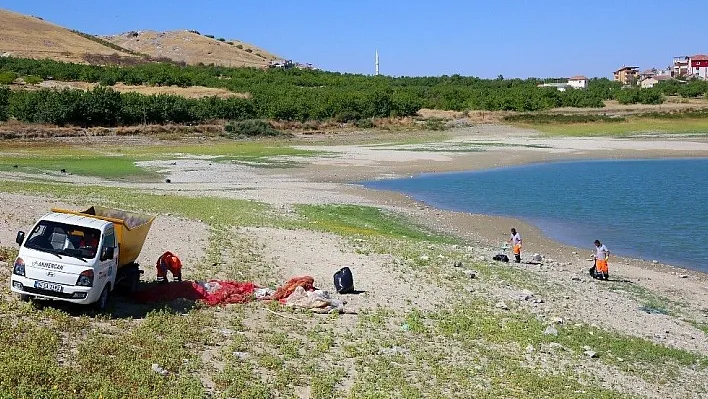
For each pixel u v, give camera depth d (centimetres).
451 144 8794
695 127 10494
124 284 1631
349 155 7375
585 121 10938
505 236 3606
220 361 1330
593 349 1738
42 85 10925
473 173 6294
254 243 2553
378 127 10056
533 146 8688
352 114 10462
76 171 5328
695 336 2005
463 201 4700
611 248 3378
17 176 4612
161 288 1702
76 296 1418
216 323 1555
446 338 1680
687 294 2556
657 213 4338
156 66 15588
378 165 6619
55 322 1367
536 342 1723
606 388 1484
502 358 1586
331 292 1989
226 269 2098
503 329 1800
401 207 4275
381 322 1736
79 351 1243
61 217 1527
